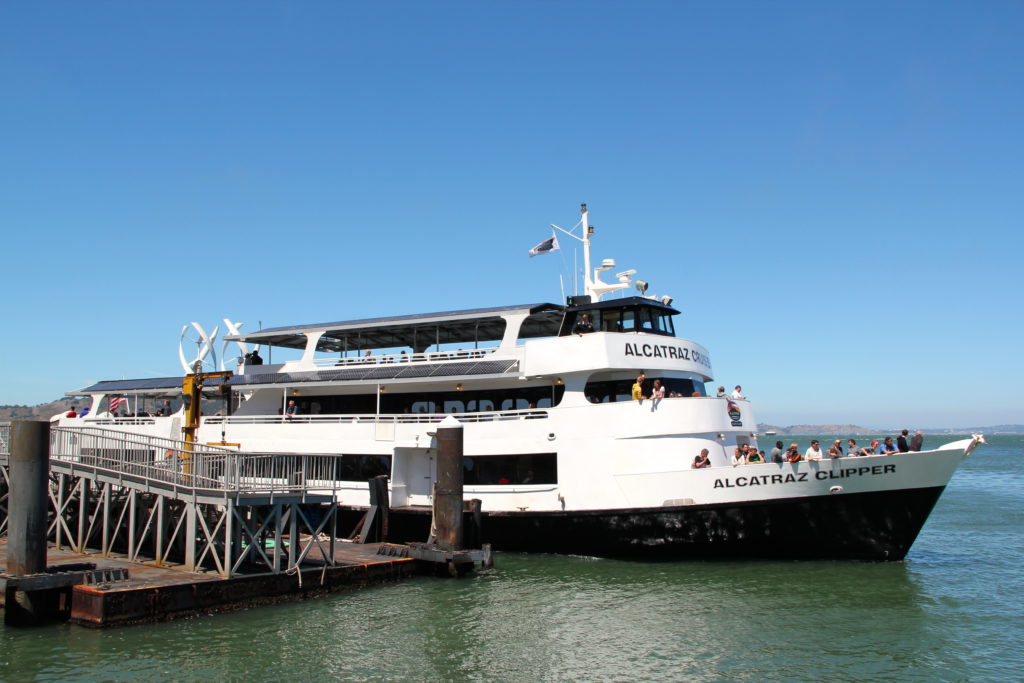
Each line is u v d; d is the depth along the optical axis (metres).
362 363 32.94
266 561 21.11
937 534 37.16
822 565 24.92
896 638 18.66
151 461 25.47
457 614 20.30
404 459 30.45
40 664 16.02
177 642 17.53
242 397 37.41
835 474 24.27
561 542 26.84
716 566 25.14
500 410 29.30
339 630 18.80
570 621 19.78
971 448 23.52
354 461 30.94
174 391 39.50
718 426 26.61
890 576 23.92
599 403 27.31
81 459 25.59
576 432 27.06
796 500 24.47
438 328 33.22
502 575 24.56
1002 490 65.12
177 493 21.56
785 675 16.33
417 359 31.75
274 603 20.84
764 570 24.58
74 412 42.59
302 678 15.74
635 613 20.45
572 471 26.94
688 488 25.17
